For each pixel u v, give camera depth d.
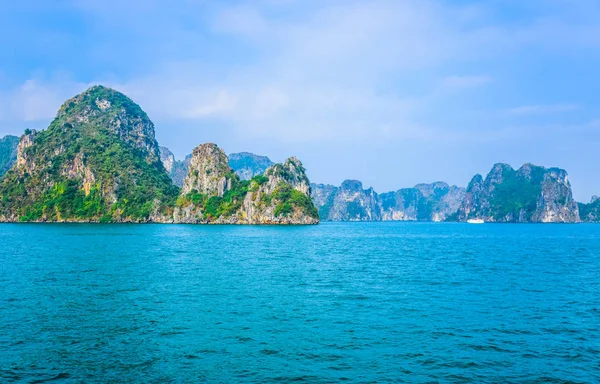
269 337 29.28
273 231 191.75
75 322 32.03
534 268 65.94
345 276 55.84
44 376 22.81
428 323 32.97
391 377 23.25
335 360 25.42
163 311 35.47
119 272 56.06
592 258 83.50
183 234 157.50
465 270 62.66
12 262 65.44
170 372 23.48
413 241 142.62
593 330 31.66
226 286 47.09
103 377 22.78
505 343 28.61
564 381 23.00
